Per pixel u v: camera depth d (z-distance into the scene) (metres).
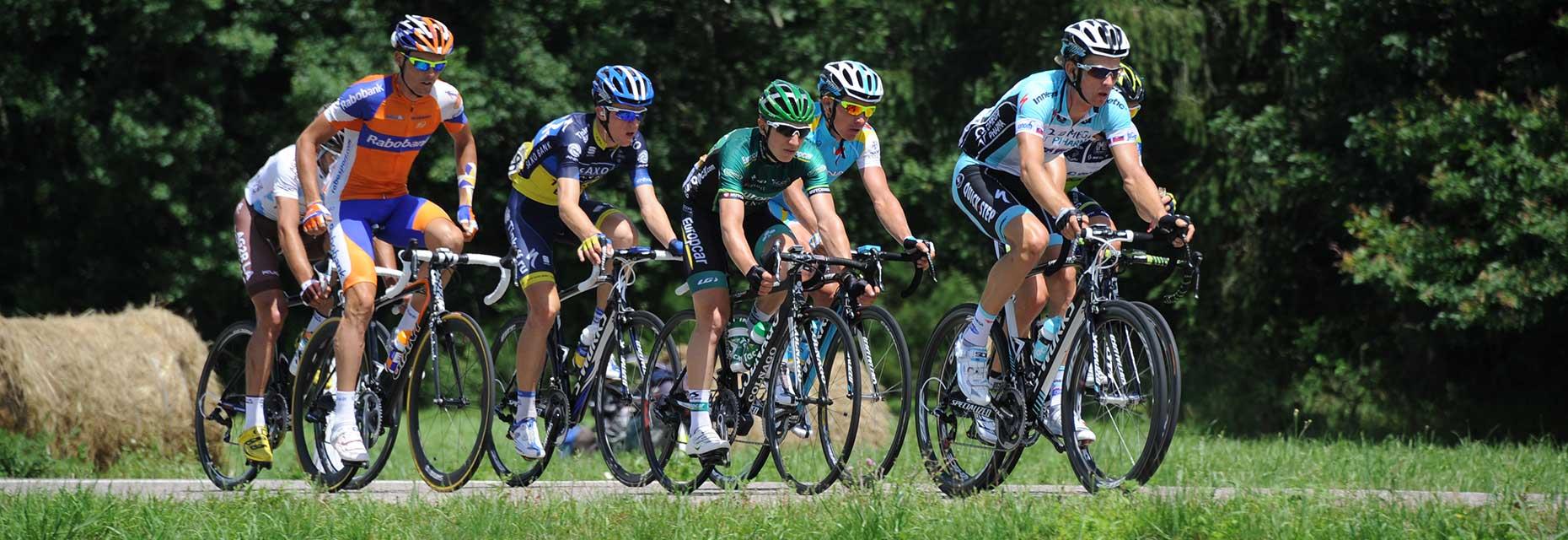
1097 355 12.64
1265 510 11.34
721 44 44.50
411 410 15.30
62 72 40.41
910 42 42.78
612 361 15.52
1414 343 37.12
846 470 13.53
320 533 11.69
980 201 13.73
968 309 13.99
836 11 43.75
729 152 13.93
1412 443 23.67
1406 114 31.17
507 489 14.20
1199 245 40.75
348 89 15.14
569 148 14.62
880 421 14.10
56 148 41.97
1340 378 39.44
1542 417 37.44
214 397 17.70
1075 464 12.80
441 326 15.11
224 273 40.44
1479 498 13.34
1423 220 31.92
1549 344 37.06
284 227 15.37
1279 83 39.22
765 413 14.36
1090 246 12.72
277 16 39.44
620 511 12.24
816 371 14.00
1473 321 30.48
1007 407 13.41
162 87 40.31
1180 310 42.16
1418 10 31.80
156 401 22.84
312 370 15.79
